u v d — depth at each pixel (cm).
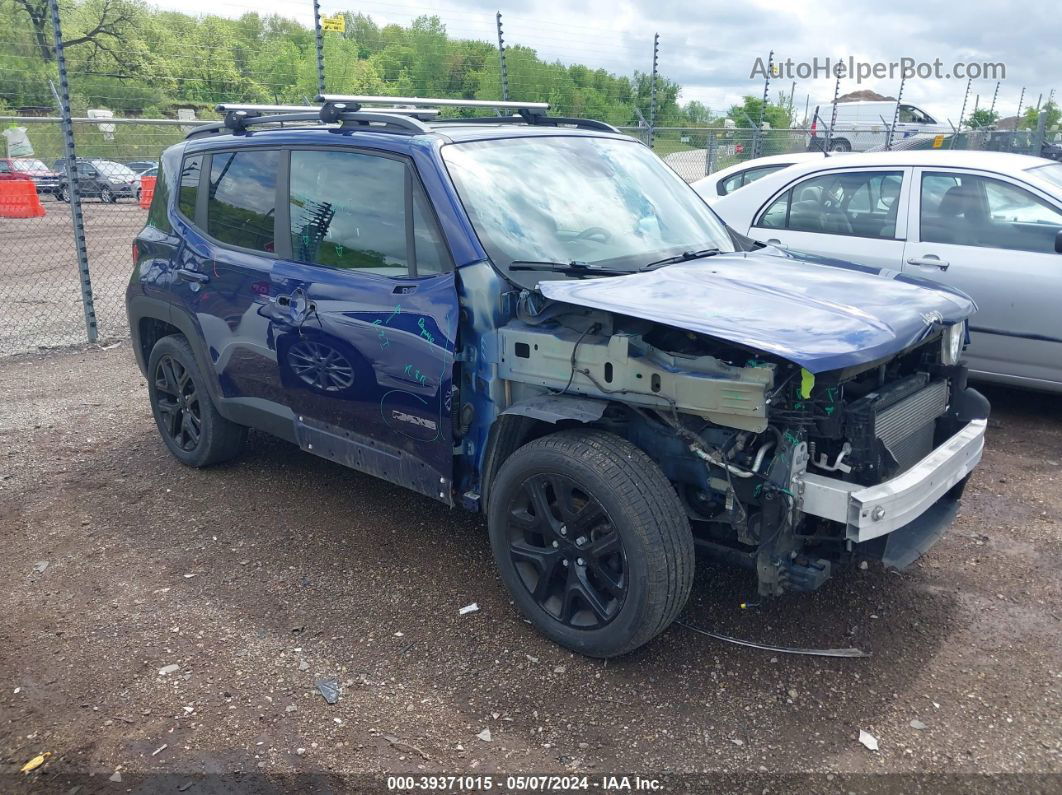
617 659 320
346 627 344
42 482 493
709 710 292
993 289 554
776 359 275
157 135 1519
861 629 337
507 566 335
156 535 427
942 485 307
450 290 330
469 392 336
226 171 448
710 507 314
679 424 287
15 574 390
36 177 1755
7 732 285
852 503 270
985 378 576
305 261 396
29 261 1464
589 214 374
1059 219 539
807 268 365
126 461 524
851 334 276
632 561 289
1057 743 273
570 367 303
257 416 438
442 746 276
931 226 588
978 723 283
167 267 473
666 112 1502
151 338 516
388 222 361
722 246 407
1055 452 521
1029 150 1644
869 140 2028
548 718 289
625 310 284
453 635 337
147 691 305
